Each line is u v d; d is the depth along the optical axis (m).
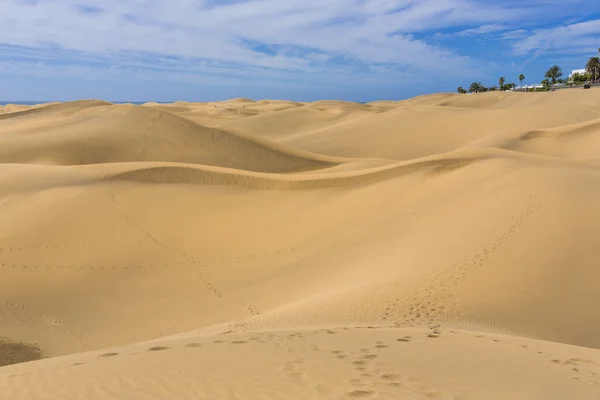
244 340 7.23
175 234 21.61
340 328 8.83
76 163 43.88
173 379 5.14
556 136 45.09
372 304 11.40
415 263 14.46
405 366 5.91
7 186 24.98
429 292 11.98
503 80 155.12
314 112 89.56
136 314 15.79
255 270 18.38
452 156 26.70
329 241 19.88
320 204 24.02
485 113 72.25
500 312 10.78
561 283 12.00
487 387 5.36
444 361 6.32
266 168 46.84
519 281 12.23
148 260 19.45
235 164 46.62
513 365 6.46
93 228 21.47
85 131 49.44
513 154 27.95
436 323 9.84
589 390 5.64
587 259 13.10
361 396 4.77
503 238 15.19
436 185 23.75
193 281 17.84
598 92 89.69
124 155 45.91
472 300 11.43
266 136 76.62
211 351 6.39
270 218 22.98
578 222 15.62
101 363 5.80
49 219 21.69
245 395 4.71
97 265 18.89
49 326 15.05
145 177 27.75
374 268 15.41
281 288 16.45
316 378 5.24
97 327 15.05
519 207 18.00
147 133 49.84
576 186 20.08
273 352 6.35
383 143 63.22
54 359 6.46
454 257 14.27
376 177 26.12
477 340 7.87
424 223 19.17
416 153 59.47
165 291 17.25
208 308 15.71
